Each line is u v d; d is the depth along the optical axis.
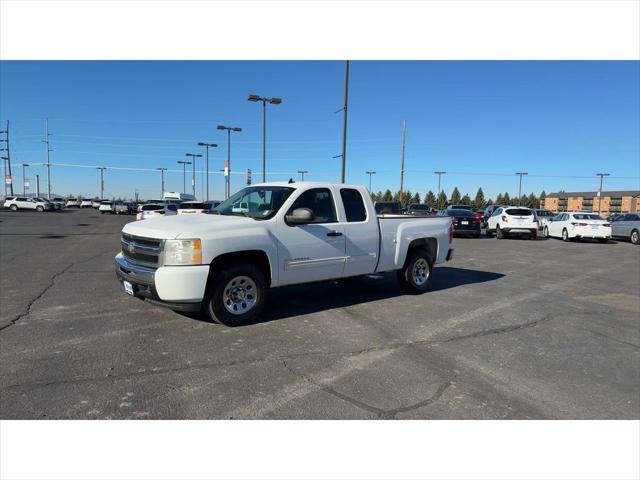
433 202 125.38
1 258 12.28
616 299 8.15
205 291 5.64
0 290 7.90
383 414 3.58
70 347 4.93
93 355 4.69
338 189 6.97
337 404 3.72
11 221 33.47
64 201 96.94
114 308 6.62
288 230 6.23
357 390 3.98
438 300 7.68
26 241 17.36
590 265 13.08
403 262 7.79
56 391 3.84
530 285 9.43
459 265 12.60
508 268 12.11
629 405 3.84
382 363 4.64
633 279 10.49
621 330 6.10
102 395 3.79
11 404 3.61
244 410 3.60
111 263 11.44
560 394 4.02
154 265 5.45
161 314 6.30
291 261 6.26
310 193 6.61
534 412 3.68
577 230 21.97
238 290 5.86
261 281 5.98
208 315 5.87
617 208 104.19
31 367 4.35
